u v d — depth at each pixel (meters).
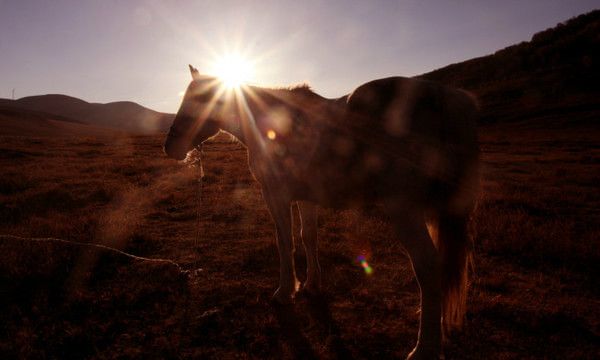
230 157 19.30
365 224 7.05
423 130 2.98
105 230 6.46
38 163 15.84
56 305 4.12
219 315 3.94
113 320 3.83
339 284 4.75
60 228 6.52
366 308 4.17
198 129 4.40
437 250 3.05
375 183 3.17
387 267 5.29
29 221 7.11
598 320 3.88
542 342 3.51
